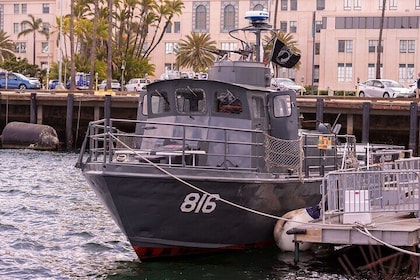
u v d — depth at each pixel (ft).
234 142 60.29
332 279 56.18
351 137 78.33
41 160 141.90
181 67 336.49
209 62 322.14
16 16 403.95
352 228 56.70
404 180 61.93
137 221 57.98
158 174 56.29
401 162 70.79
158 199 57.11
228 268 59.06
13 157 146.51
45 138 164.14
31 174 120.67
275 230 64.08
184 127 58.18
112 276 57.26
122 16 310.24
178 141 63.46
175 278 56.18
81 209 87.61
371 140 157.38
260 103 65.00
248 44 71.67
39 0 397.19
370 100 157.38
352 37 333.01
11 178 115.44
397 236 55.83
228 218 60.59
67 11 376.68
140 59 318.65
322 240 57.57
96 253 65.00
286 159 65.77
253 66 66.95
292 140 65.87
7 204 90.17
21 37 401.29
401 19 327.67
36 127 165.68
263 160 63.67
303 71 346.54
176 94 64.23
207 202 58.70
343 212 58.85
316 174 70.38
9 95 174.09
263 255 62.80
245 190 59.93
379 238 56.13
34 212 85.25
